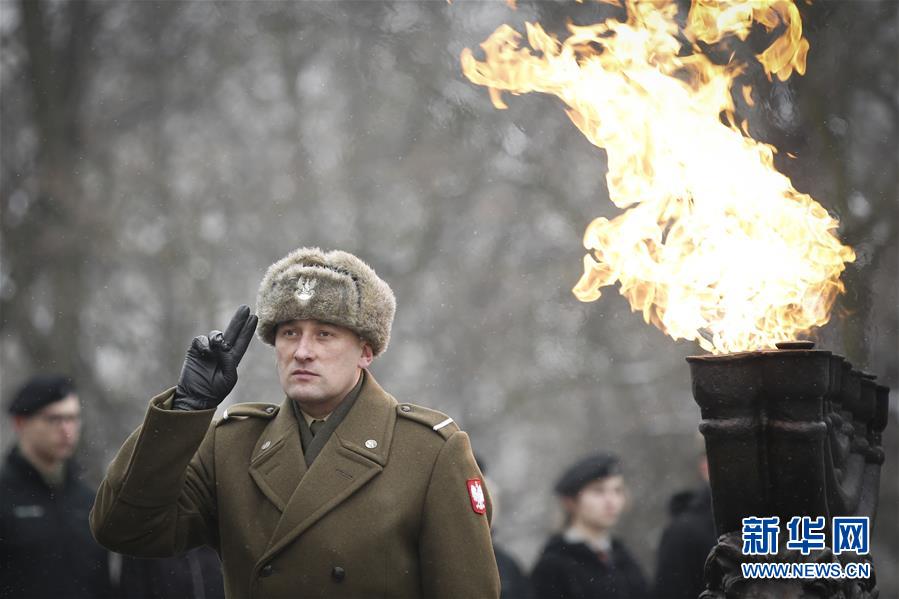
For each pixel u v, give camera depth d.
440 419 11.62
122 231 58.62
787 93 32.75
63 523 19.00
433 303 62.06
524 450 71.62
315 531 10.95
